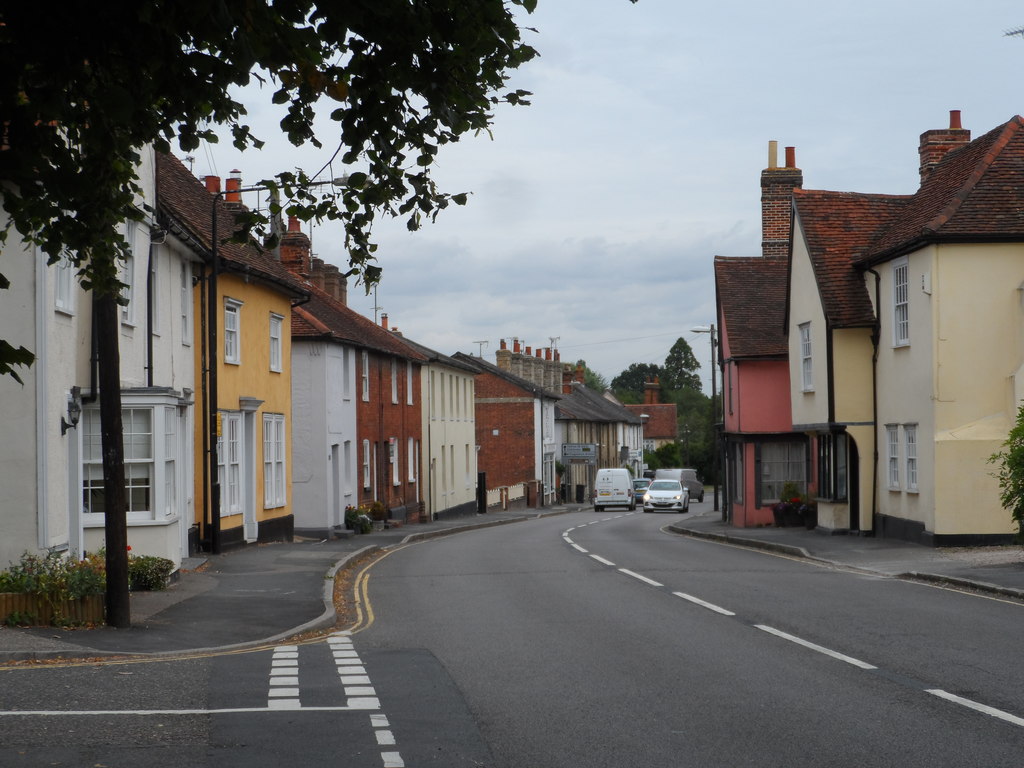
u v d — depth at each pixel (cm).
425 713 880
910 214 2806
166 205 2361
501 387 7338
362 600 1752
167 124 653
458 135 634
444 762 725
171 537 1917
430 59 599
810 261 3031
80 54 543
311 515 3447
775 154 4253
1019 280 2450
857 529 2916
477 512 6325
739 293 4050
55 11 519
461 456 5906
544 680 1022
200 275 2547
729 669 1059
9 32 524
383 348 4191
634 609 1539
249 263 2789
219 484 2562
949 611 1455
